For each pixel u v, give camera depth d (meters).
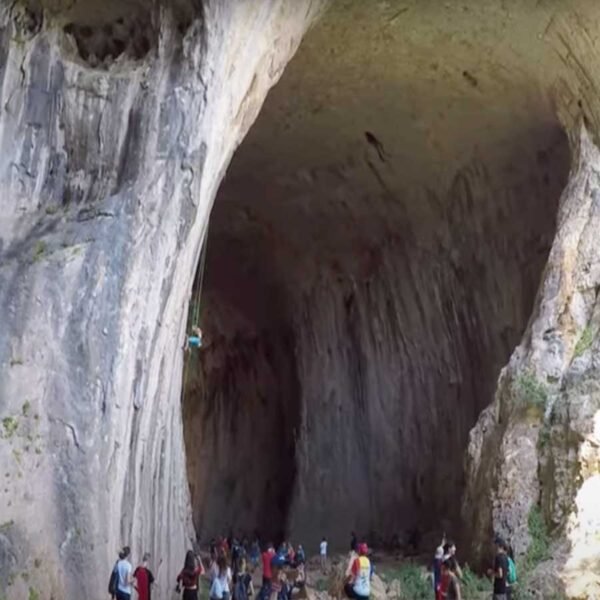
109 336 14.27
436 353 26.73
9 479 12.80
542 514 17.59
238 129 18.06
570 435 17.59
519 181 24.12
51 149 15.69
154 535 16.58
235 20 16.19
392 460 27.52
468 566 18.50
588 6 19.20
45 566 12.69
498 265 24.72
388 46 21.25
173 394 18.14
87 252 14.53
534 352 19.19
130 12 16.42
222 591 14.43
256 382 33.75
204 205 16.86
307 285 30.31
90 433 13.73
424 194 26.45
